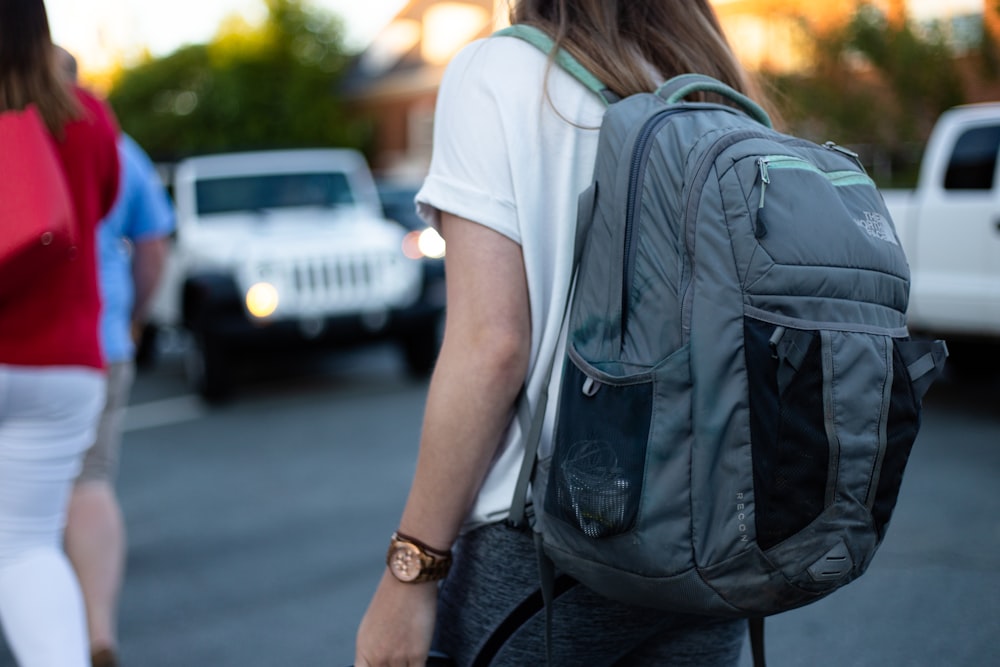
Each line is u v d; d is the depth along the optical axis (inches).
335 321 290.7
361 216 327.9
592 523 40.9
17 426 73.7
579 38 47.1
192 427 273.1
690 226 40.1
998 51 483.5
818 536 39.4
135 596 148.5
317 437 253.0
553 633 47.3
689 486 39.8
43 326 73.4
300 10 1391.5
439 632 50.7
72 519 104.7
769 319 39.0
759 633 54.9
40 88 76.5
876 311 40.9
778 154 41.3
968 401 261.9
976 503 174.2
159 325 339.9
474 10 1280.8
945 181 265.0
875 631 124.4
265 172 337.7
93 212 79.7
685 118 43.0
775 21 506.6
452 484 43.7
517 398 45.9
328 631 133.3
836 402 38.8
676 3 51.1
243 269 286.7
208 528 182.1
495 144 44.9
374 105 1403.8
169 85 1445.6
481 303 44.1
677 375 39.9
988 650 117.8
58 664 72.2
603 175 43.1
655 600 41.9
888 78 495.5
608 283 42.1
